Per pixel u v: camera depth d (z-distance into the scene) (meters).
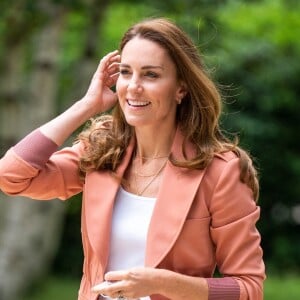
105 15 19.67
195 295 5.64
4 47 19.88
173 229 5.80
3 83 19.92
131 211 6.02
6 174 6.11
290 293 25.44
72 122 6.23
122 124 6.30
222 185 5.87
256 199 6.08
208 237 5.92
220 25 16.92
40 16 18.67
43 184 6.26
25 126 19.80
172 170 5.96
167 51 5.93
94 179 6.19
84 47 19.77
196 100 6.04
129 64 5.95
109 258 6.00
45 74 19.97
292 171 29.62
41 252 20.92
